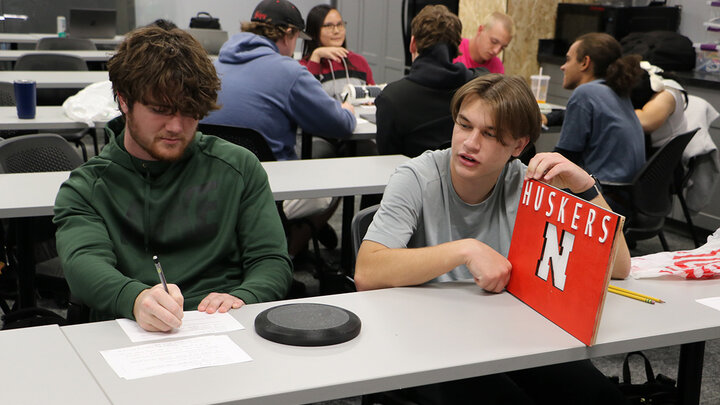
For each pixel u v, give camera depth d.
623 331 1.27
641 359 2.65
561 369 1.55
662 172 3.06
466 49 4.50
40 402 0.97
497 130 1.43
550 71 5.41
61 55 4.91
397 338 1.21
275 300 1.52
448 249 1.43
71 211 1.47
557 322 1.28
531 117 1.45
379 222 1.54
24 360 1.09
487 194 1.61
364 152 3.89
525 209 1.40
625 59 3.13
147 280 1.51
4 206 1.89
